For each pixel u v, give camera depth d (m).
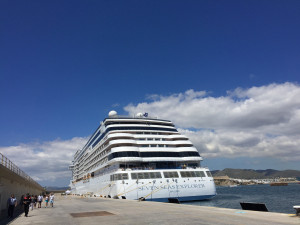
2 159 24.59
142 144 49.50
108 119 58.34
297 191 105.25
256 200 57.38
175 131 58.59
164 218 16.27
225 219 14.81
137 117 63.00
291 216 14.90
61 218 18.83
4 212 25.70
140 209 23.28
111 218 17.36
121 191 40.31
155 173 42.12
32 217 20.77
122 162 45.38
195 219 15.31
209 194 43.47
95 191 61.06
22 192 43.12
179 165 49.09
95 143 69.75
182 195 41.78
